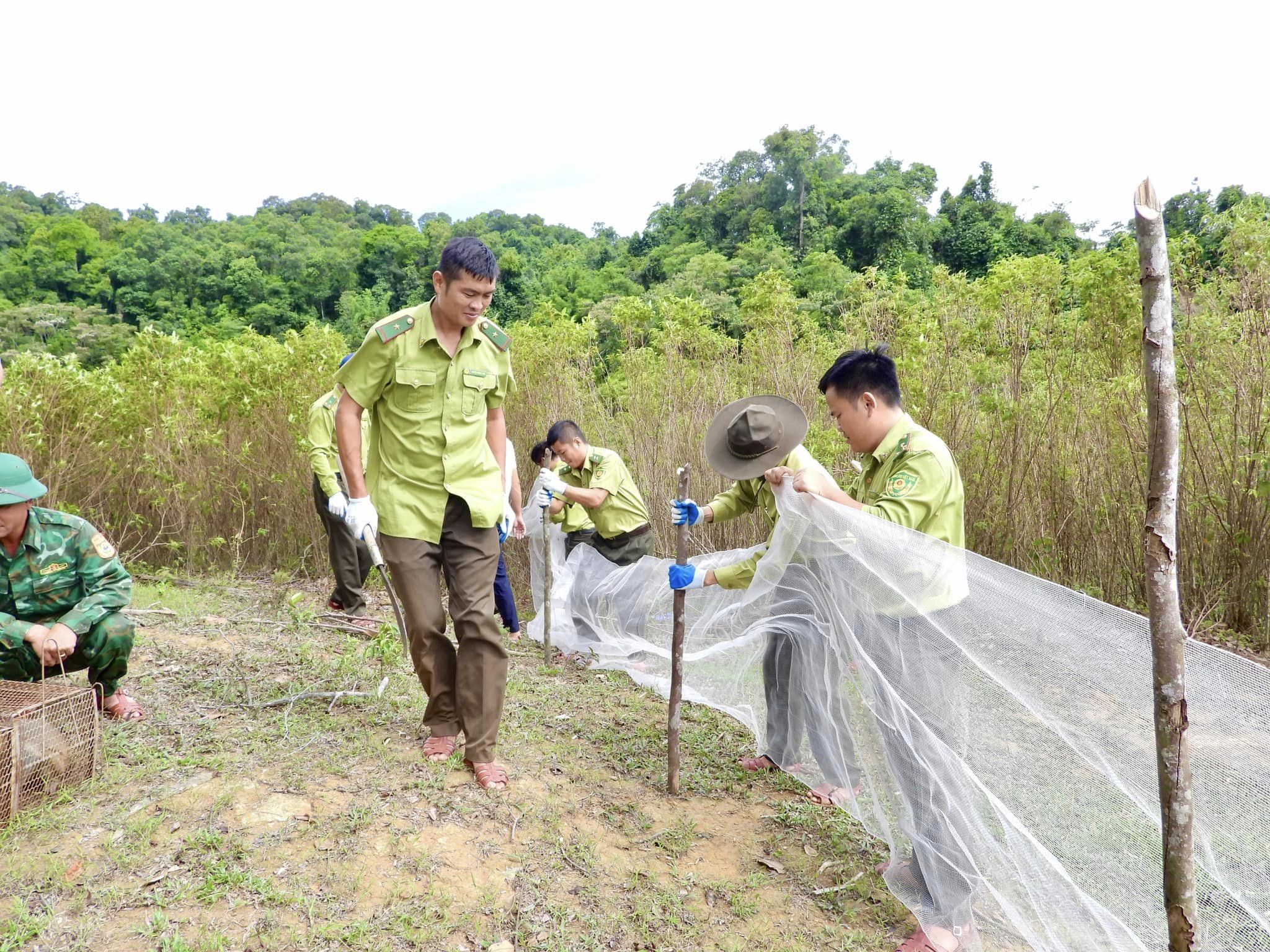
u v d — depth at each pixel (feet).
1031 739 7.92
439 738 10.93
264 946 7.29
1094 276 19.75
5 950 6.94
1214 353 17.88
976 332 19.27
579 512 18.78
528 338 25.04
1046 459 18.47
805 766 10.89
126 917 7.50
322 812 9.25
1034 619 8.01
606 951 7.78
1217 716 6.93
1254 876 6.72
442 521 10.24
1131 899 7.23
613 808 10.29
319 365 24.77
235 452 24.66
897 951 8.19
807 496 9.42
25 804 9.05
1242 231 17.61
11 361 22.12
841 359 9.17
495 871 8.66
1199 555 17.54
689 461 21.13
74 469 22.62
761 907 8.67
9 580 10.79
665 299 25.22
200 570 23.84
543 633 18.78
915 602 8.38
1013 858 7.89
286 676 13.69
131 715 11.60
